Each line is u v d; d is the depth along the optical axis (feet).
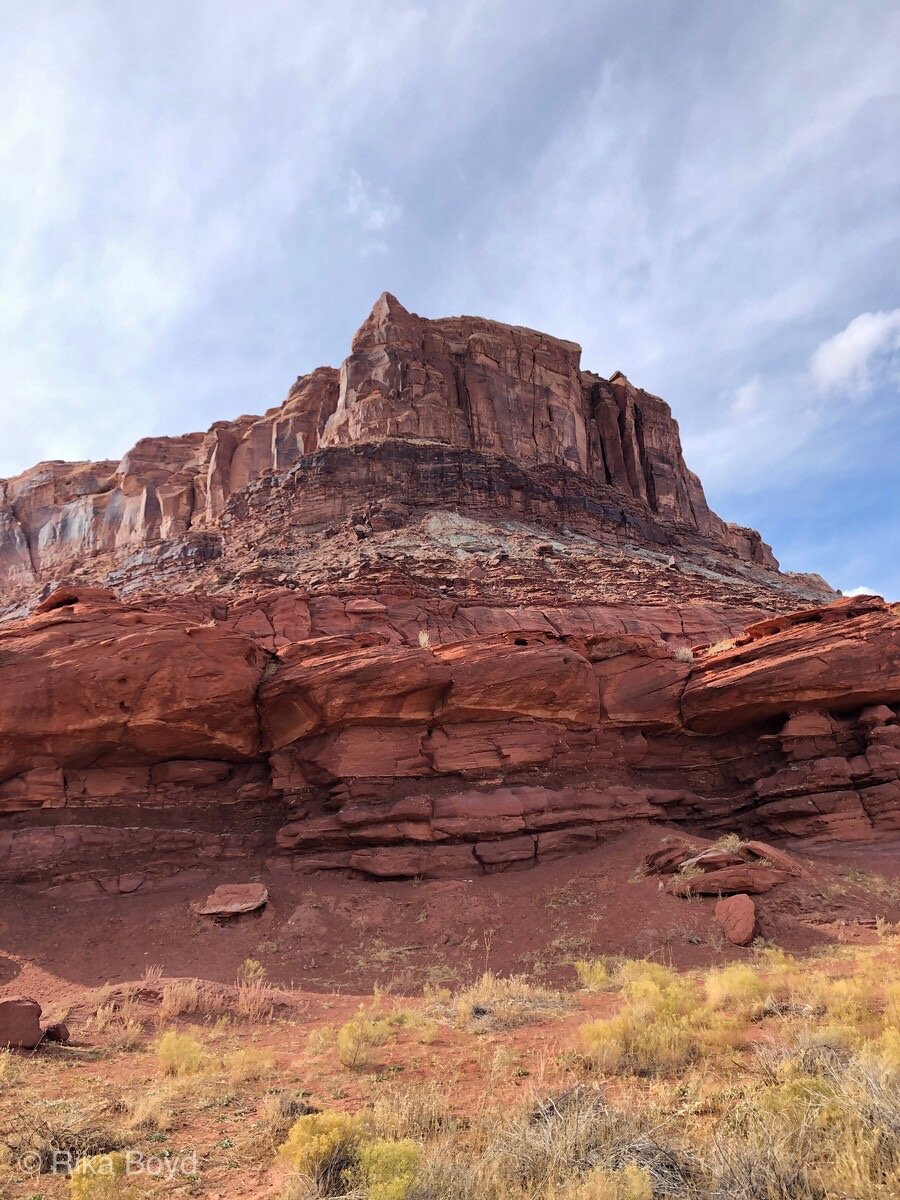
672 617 153.48
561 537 220.43
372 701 73.72
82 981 49.78
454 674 76.74
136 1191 19.61
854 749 76.89
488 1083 28.81
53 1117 24.98
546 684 79.00
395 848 67.26
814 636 81.82
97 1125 24.48
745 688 79.97
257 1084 29.68
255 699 76.07
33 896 62.03
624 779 79.71
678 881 59.93
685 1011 35.81
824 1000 36.04
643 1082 27.68
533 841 69.00
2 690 67.56
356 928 58.03
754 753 82.43
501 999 43.68
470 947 55.16
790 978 40.86
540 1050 33.09
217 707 72.95
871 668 77.56
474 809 69.82
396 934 57.57
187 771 74.84
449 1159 19.72
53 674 68.28
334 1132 21.18
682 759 84.58
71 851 65.51
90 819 69.77
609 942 53.98
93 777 72.28
